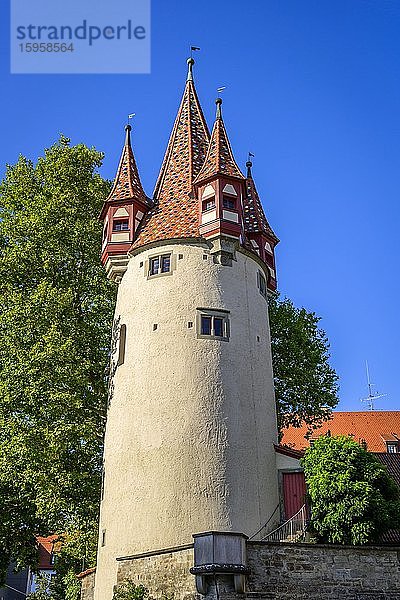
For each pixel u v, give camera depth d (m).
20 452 30.17
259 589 19.47
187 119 36.19
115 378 29.31
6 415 31.69
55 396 30.92
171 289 28.94
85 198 37.59
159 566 21.80
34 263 35.50
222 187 30.28
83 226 35.53
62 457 31.72
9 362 32.12
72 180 38.31
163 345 27.98
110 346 33.84
